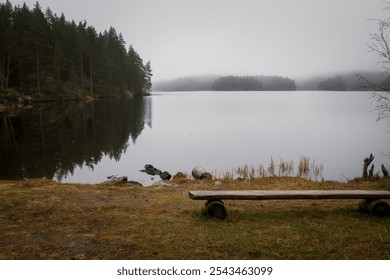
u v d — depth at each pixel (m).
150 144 29.17
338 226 6.42
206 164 20.97
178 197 8.91
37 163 20.34
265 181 11.65
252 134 35.31
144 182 16.39
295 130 38.38
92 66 95.19
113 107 69.44
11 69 68.81
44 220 6.72
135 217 6.93
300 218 6.91
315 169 18.77
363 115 57.25
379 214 7.03
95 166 20.14
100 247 5.45
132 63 122.56
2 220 6.71
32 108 58.69
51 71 78.62
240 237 5.84
